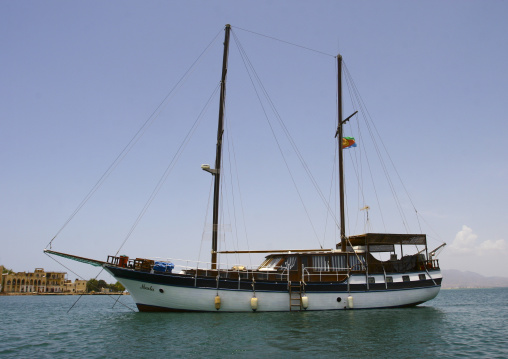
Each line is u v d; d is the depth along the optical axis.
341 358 14.72
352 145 36.81
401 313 28.30
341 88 38.66
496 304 49.91
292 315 26.08
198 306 26.58
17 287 144.25
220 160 33.09
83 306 51.94
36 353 16.14
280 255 29.70
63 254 26.30
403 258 31.72
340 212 35.69
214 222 31.69
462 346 17.33
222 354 15.29
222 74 35.03
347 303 28.97
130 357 15.02
